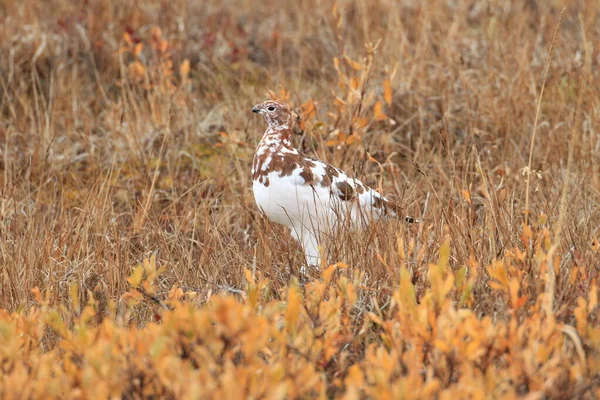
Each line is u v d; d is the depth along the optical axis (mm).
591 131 10719
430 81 12516
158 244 9023
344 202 8422
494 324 6402
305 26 14984
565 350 5949
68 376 5648
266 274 8000
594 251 7578
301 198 8281
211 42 14188
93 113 12922
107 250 8609
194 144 11945
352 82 10250
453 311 5750
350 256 7891
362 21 14500
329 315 6188
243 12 15773
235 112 12258
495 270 6602
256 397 5152
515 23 14359
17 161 11328
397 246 7605
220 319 5512
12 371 5719
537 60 13164
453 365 5617
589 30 13602
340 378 5840
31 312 6422
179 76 13727
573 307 6500
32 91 13211
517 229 8070
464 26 14391
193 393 4922
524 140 11297
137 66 12344
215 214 10031
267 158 8344
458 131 11773
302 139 10430
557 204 9039
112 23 14398
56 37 13820
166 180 11109
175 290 6984
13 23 14312
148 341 5754
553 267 6676
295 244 8852
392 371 5535
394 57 13102
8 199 9766
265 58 14352
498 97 12008
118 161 11555
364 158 9633
